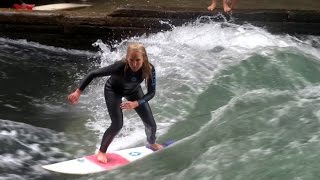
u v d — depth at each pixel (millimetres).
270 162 5891
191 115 7781
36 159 6473
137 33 11531
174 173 5934
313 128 6773
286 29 11469
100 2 13922
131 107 5863
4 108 8195
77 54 11672
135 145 6855
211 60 10055
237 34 10984
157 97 8469
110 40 11695
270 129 6867
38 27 11828
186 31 11219
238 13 11320
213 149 6434
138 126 7492
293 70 9289
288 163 5812
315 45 11070
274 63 9586
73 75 10047
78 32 11711
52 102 8578
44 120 7781
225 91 8562
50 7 12883
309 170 5598
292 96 8117
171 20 11383
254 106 7762
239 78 9047
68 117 7938
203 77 9273
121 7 11531
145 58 5883
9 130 7266
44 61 10914
